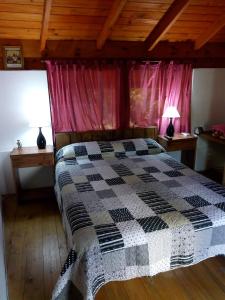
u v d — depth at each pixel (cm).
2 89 327
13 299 191
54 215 307
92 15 294
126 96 375
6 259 232
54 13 284
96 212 198
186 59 380
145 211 199
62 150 338
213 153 432
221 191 232
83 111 361
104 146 341
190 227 182
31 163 321
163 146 379
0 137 341
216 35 371
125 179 264
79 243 166
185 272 214
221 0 296
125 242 169
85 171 286
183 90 391
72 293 165
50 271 218
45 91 342
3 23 290
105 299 189
